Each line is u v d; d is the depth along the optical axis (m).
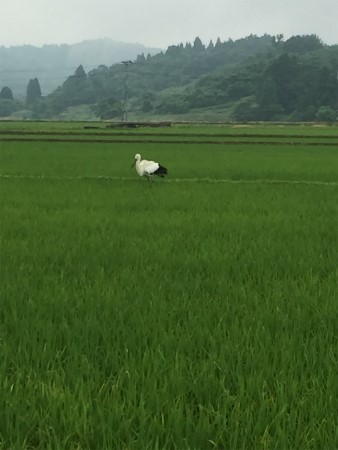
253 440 3.14
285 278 6.71
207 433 3.15
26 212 12.11
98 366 4.02
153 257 7.78
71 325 4.99
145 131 77.88
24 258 7.67
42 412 3.41
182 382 3.69
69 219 11.25
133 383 3.70
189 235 9.74
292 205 13.99
